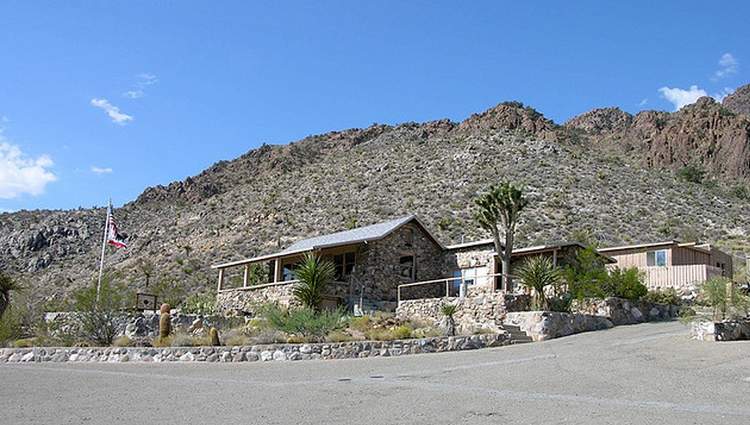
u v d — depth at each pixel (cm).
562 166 7650
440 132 11662
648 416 914
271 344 1923
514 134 9312
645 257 3253
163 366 1734
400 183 7206
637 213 6034
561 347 1878
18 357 2036
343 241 3062
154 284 4600
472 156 8038
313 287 2684
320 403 1062
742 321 1877
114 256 6756
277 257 3300
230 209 7556
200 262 5509
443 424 894
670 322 2405
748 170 10419
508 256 2786
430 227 5506
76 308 2383
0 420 955
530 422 896
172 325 2552
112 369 1672
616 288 2600
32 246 7462
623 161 9631
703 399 1030
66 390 1257
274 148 12712
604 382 1223
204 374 1511
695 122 11656
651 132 12069
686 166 10150
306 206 6838
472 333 2172
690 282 2983
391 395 1126
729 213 6431
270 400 1101
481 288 2997
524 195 6331
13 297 2902
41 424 920
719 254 3497
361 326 2300
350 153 10519
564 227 5356
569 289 2600
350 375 1420
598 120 15375
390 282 3172
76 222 8144
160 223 7781
